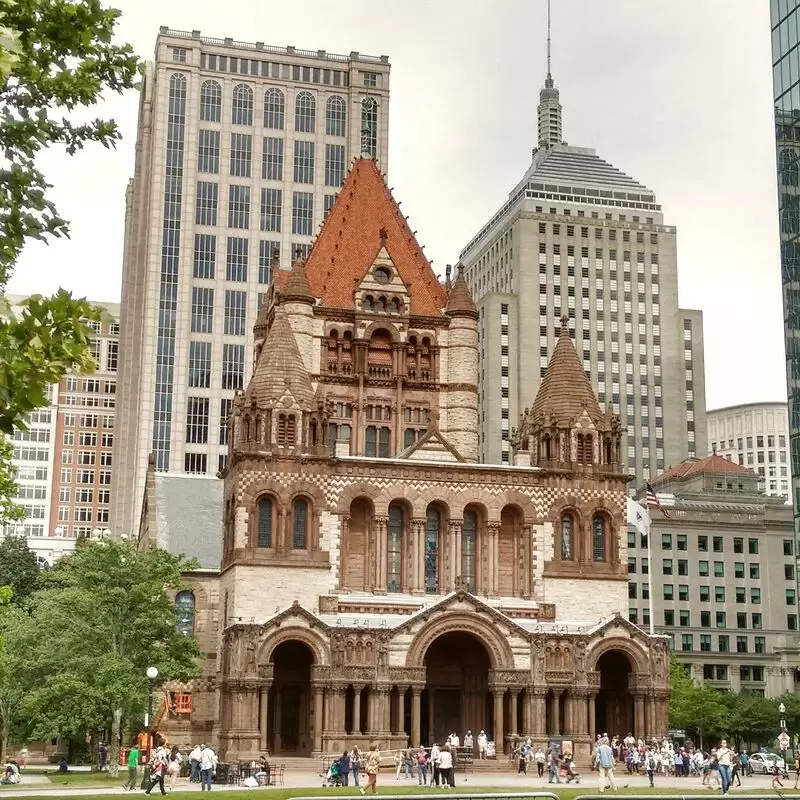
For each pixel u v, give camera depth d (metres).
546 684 96.62
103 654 86.50
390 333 126.56
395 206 134.88
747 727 153.25
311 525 100.38
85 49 35.12
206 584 118.81
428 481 104.06
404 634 95.19
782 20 118.25
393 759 91.44
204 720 115.00
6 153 35.38
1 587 60.41
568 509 106.44
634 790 68.00
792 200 115.88
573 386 109.75
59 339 28.69
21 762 118.25
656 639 100.38
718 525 199.25
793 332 115.38
